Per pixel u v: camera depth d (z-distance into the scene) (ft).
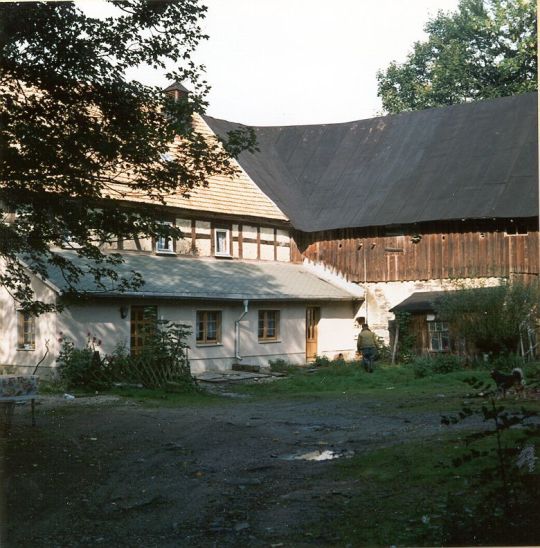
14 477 29.37
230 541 21.26
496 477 20.89
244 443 36.09
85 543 21.74
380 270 99.76
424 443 31.12
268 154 117.29
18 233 39.91
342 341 100.68
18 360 68.95
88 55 37.06
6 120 36.58
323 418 44.21
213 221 93.25
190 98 40.50
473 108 106.32
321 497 24.77
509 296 76.02
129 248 83.15
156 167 40.60
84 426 41.37
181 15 37.88
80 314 68.08
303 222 104.99
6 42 35.19
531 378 24.35
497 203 89.61
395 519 21.40
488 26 111.45
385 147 110.01
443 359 74.38
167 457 33.09
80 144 37.27
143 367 63.46
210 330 82.74
